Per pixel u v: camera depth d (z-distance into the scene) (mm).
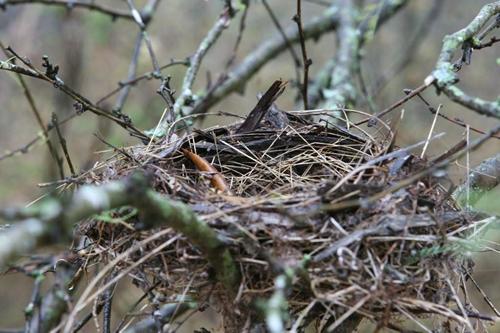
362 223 4074
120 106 7477
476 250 4207
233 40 15031
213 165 5414
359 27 9586
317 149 5508
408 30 15273
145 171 4492
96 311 4844
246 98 13797
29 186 13422
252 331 4164
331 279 3873
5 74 13992
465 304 4590
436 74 4297
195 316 11656
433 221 4117
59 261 5199
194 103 6996
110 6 13477
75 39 12219
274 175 5328
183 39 14664
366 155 5289
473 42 4805
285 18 15703
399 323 4559
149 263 4195
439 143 11836
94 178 4836
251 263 3938
